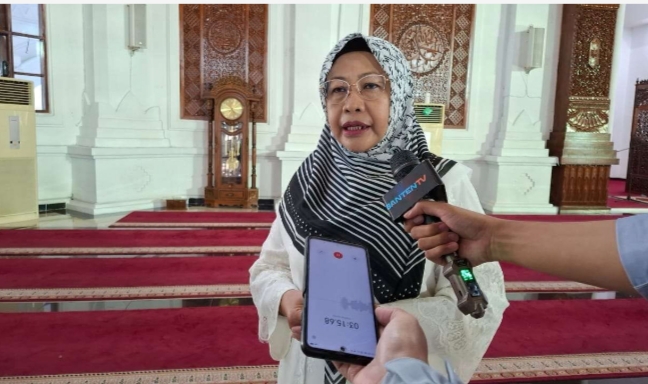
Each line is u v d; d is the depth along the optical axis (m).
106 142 4.93
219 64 5.54
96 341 2.12
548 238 0.58
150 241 3.86
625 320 2.54
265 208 5.43
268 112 5.65
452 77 5.94
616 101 10.27
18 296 2.63
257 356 2.03
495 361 2.04
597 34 5.61
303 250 0.99
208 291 2.78
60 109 5.02
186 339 2.17
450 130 5.99
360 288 0.79
